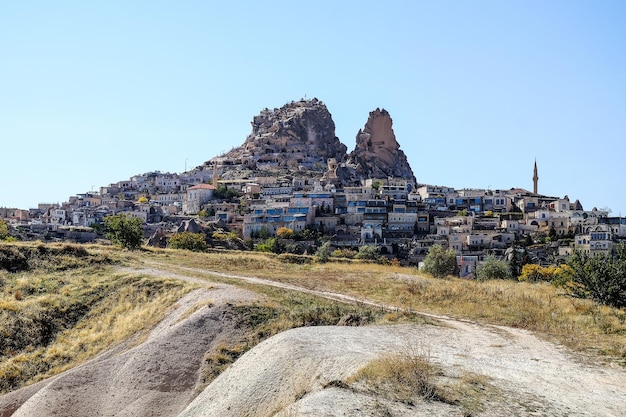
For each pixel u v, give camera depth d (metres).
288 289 47.31
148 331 39.41
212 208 176.88
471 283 53.34
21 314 43.47
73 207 191.75
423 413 16.64
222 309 37.34
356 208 162.00
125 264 59.00
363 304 41.41
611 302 39.59
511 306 39.16
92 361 35.56
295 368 22.62
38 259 56.66
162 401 29.05
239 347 33.28
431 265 70.56
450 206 175.75
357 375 19.73
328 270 66.00
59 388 29.55
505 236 135.75
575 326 32.12
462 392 18.72
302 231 150.25
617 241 126.44
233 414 21.33
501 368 22.67
